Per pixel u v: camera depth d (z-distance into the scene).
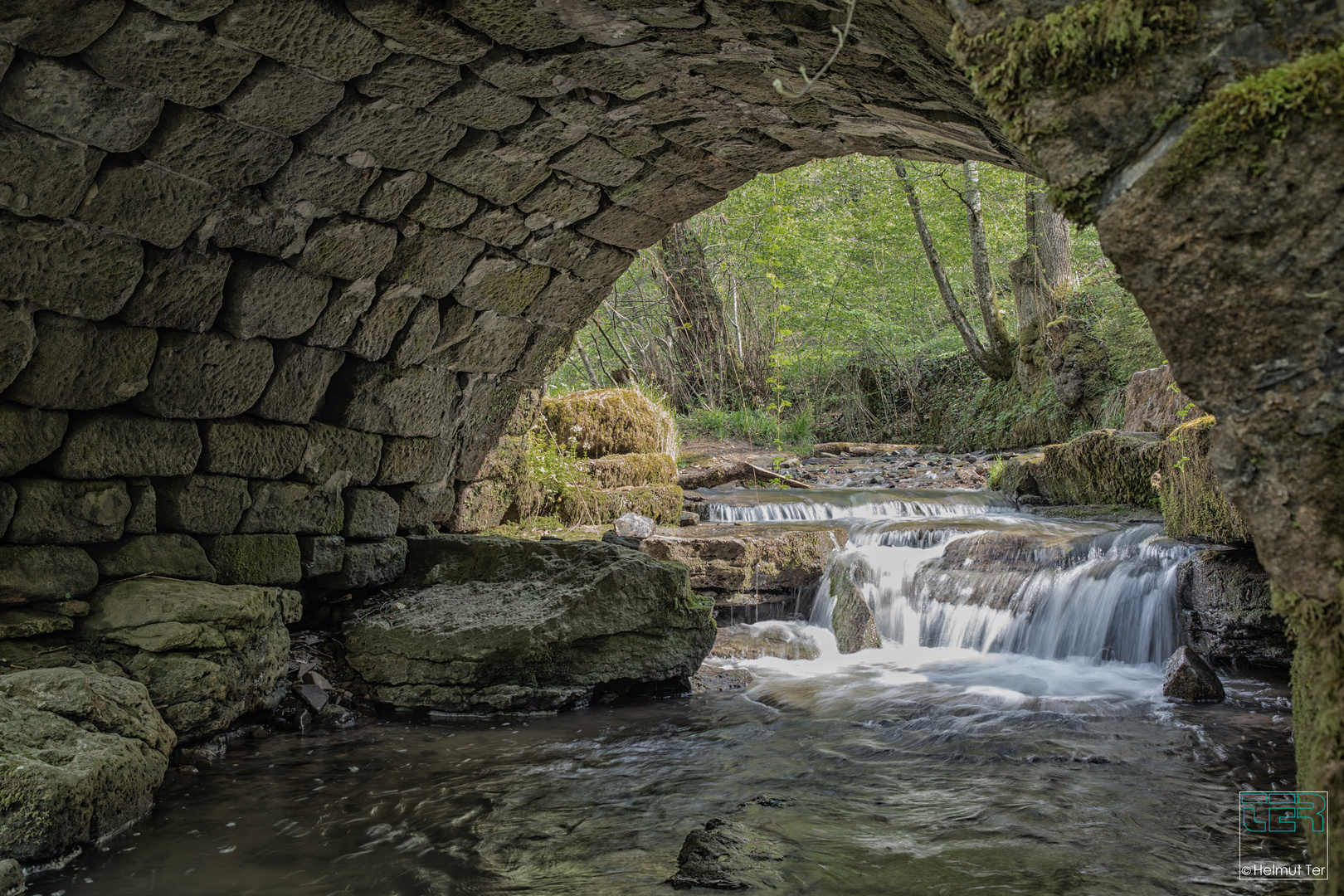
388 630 5.74
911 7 2.75
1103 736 4.80
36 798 3.32
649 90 4.12
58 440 4.22
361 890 3.17
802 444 14.66
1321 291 1.73
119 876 3.28
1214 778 4.16
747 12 3.35
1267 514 1.85
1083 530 7.70
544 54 3.76
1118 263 1.90
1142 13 1.80
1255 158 1.74
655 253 15.59
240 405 4.85
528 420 7.44
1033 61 1.90
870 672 6.40
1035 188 15.06
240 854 3.48
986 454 14.20
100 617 4.44
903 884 3.12
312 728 5.24
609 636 5.76
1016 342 16.09
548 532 7.42
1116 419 12.36
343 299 4.88
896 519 9.00
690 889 3.12
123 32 3.15
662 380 16.28
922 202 17.30
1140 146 1.85
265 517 5.25
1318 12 1.73
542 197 4.88
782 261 16.02
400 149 4.18
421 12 3.40
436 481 6.39
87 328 4.05
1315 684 1.86
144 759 3.95
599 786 4.23
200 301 4.34
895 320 19.06
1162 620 6.32
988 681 6.01
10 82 3.13
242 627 4.75
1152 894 3.03
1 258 3.58
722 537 7.46
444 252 4.99
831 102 4.05
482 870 3.33
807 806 3.91
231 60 3.40
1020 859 3.31
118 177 3.64
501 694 5.46
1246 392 1.83
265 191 4.09
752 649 6.90
